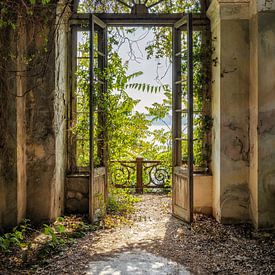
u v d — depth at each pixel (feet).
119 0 18.85
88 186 18.71
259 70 15.81
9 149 15.70
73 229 16.31
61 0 16.93
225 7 16.83
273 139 15.87
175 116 18.72
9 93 15.65
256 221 16.06
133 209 20.43
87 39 18.67
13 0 15.43
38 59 16.79
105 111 18.62
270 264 12.45
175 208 18.61
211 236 15.47
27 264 12.36
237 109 17.01
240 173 17.06
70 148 18.89
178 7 18.92
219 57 17.03
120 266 12.33
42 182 16.90
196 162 18.92
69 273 11.71
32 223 16.85
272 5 15.71
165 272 11.85
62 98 18.02
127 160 25.25
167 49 19.72
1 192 15.60
